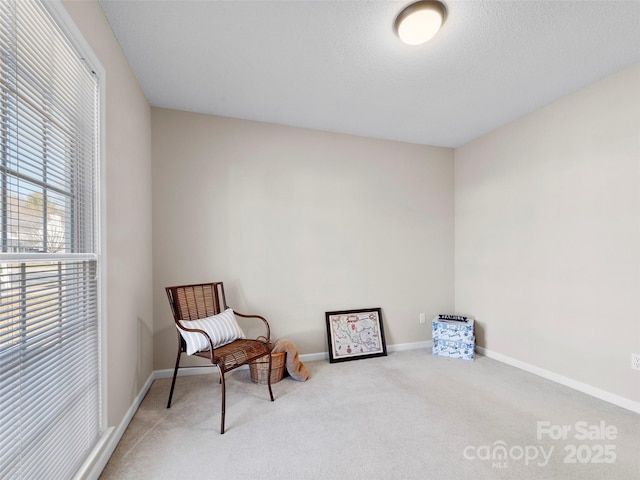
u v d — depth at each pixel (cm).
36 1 105
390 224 352
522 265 292
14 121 98
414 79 230
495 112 285
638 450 172
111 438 167
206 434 187
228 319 243
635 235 211
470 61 207
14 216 99
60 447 121
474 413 212
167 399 231
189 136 283
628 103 214
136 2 156
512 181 303
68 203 132
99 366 156
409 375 278
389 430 192
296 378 267
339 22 171
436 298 369
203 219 285
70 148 133
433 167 371
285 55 201
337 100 262
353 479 151
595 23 171
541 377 272
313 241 321
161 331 271
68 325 129
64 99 127
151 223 270
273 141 308
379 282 346
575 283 248
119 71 187
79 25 136
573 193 249
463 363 309
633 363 212
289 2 156
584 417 206
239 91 247
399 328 354
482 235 339
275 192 308
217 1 155
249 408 219
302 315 317
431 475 153
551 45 190
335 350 316
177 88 242
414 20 162
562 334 257
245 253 297
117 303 179
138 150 229
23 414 100
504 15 164
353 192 337
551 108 266
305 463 162
